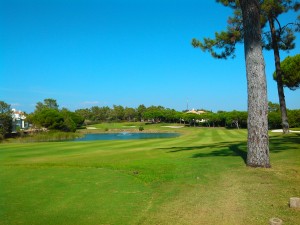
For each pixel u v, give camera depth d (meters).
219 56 22.77
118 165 12.60
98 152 19.45
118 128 112.69
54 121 84.81
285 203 6.64
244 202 6.83
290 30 24.23
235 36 21.62
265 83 10.56
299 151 14.07
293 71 37.81
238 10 21.67
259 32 10.53
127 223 5.91
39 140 62.72
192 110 169.75
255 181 8.59
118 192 8.25
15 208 7.02
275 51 24.58
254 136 10.53
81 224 5.94
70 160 15.00
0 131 63.53
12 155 19.33
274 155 13.08
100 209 6.81
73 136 72.31
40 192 8.47
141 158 14.87
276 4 22.27
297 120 55.28
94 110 163.12
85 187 8.95
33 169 12.40
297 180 8.53
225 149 16.59
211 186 8.35
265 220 5.76
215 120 98.25
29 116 92.44
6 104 68.69
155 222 5.90
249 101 10.66
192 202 7.01
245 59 10.80
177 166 11.73
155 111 141.00
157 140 31.06
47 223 6.04
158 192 8.09
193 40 22.56
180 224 5.76
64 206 7.11
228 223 5.71
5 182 9.88
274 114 63.56
